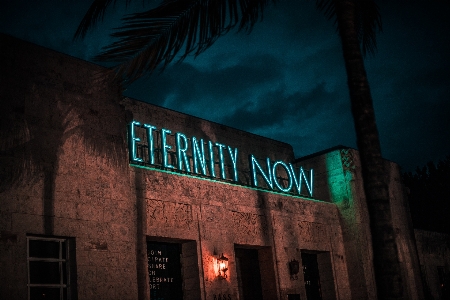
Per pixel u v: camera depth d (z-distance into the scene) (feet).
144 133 56.49
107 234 40.78
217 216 54.03
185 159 53.93
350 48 29.22
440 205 109.91
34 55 39.78
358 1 38.34
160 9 28.73
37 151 37.88
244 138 71.10
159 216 47.75
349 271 70.23
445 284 91.97
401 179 84.89
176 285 50.85
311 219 67.72
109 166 42.63
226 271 52.49
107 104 44.11
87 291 38.09
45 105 39.34
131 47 28.86
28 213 36.24
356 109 28.12
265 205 61.36
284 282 60.18
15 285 34.37
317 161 76.48
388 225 26.16
